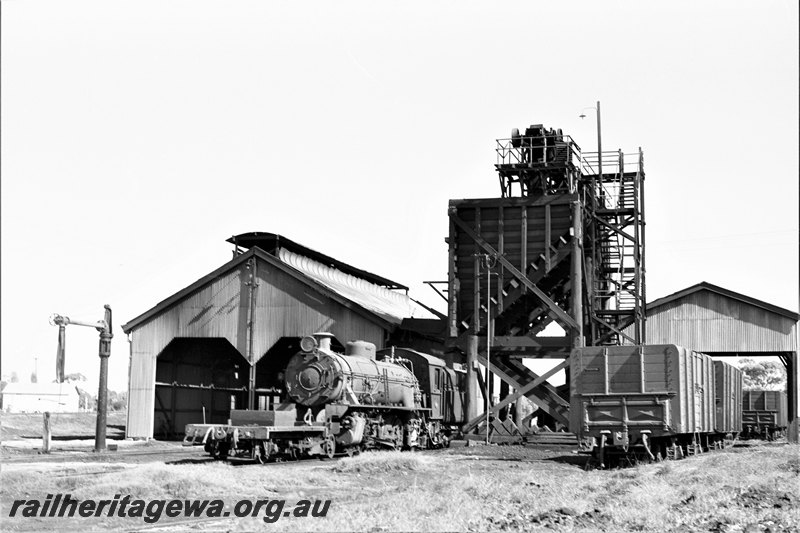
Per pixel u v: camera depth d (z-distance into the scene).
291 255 49.47
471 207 40.62
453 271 40.44
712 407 34.84
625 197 41.81
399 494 18.36
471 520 15.27
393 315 51.03
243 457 30.31
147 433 47.75
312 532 14.02
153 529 15.37
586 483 21.12
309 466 27.23
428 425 39.06
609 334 41.22
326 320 45.50
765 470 24.05
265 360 57.03
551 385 39.84
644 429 27.34
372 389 34.12
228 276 47.62
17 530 15.49
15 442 39.88
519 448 36.19
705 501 17.73
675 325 49.50
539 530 14.70
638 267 40.78
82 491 19.05
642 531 14.94
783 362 49.91
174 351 51.56
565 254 39.12
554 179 41.53
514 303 40.91
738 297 48.59
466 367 39.88
